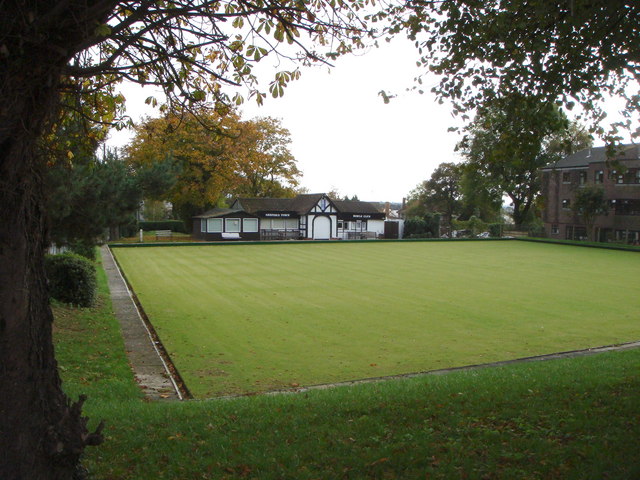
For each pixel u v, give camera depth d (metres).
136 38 4.62
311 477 5.11
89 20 3.96
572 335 16.36
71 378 10.20
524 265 35.44
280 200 64.12
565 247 50.88
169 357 13.47
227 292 23.95
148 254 41.53
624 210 52.44
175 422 6.89
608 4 7.61
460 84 9.40
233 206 66.19
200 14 4.94
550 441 5.71
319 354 14.09
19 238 3.79
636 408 6.63
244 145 54.72
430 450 5.64
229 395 10.55
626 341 15.62
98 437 4.10
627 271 32.31
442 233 71.50
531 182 59.50
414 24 9.27
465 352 14.39
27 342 3.86
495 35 8.85
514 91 9.18
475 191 60.75
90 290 18.09
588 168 55.66
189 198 57.94
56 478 3.97
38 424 3.89
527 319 18.59
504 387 8.49
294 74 6.35
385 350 14.55
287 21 5.93
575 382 8.59
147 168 23.81
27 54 3.66
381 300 22.17
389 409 7.30
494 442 5.84
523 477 4.93
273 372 12.42
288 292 24.08
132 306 20.03
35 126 3.88
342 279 28.31
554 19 8.53
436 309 20.31
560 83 9.07
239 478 5.11
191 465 5.40
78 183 16.56
